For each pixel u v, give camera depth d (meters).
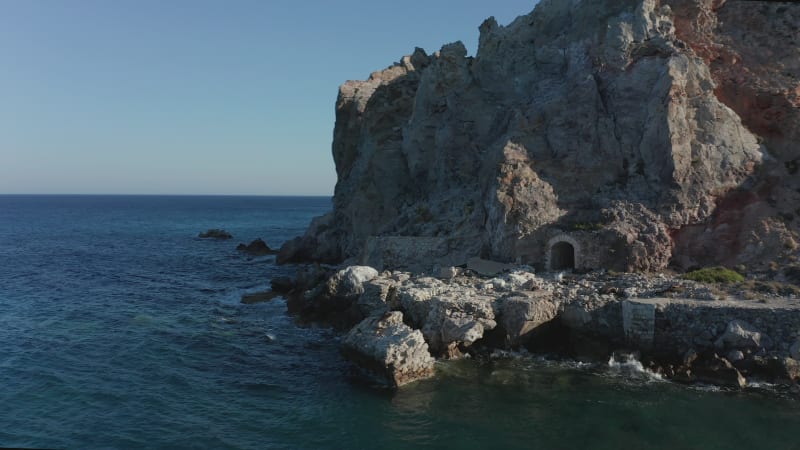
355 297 35.12
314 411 22.30
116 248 82.31
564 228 36.16
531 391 23.59
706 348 24.97
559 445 19.11
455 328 27.36
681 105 36.16
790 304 25.30
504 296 29.52
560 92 41.75
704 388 23.48
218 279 55.12
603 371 25.64
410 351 24.95
